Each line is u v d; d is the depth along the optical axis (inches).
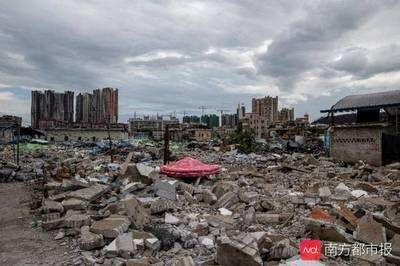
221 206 452.1
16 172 783.7
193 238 306.2
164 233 306.8
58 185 566.3
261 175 767.7
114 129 3572.8
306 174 831.7
